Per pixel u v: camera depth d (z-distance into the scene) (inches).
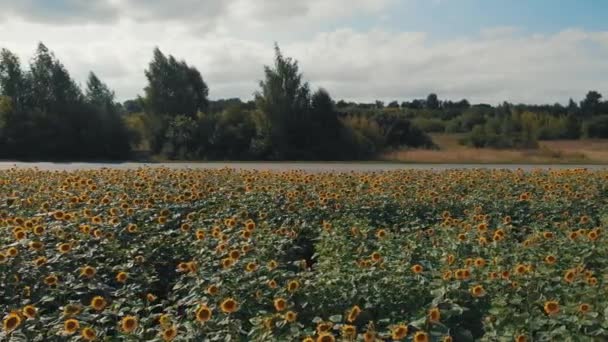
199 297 205.3
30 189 404.5
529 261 230.4
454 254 248.8
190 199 368.8
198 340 170.7
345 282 207.3
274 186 414.9
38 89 1492.4
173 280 267.7
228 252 239.1
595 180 480.4
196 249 265.1
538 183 460.1
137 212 319.6
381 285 205.5
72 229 276.1
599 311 182.7
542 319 177.5
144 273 246.2
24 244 236.2
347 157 1422.2
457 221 316.2
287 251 279.3
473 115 2420.0
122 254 263.0
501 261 234.4
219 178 478.3
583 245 251.4
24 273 220.1
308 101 1472.7
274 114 1441.9
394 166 964.0
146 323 185.9
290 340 167.0
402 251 250.2
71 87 1504.7
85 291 216.7
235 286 207.3
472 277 213.0
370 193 393.7
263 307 200.8
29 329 174.1
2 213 312.8
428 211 373.7
